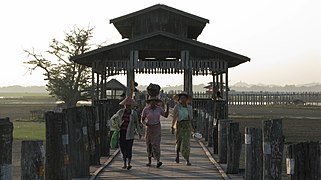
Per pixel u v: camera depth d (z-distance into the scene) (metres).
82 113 13.03
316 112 68.75
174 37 28.91
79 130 12.88
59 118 10.07
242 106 95.12
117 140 15.53
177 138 15.12
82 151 12.86
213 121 17.98
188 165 14.90
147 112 14.57
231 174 13.21
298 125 41.34
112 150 19.25
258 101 111.88
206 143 20.75
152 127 14.54
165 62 28.97
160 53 32.78
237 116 56.41
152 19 35.75
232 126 13.32
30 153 7.57
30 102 127.31
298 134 32.50
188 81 29.06
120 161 16.03
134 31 35.81
